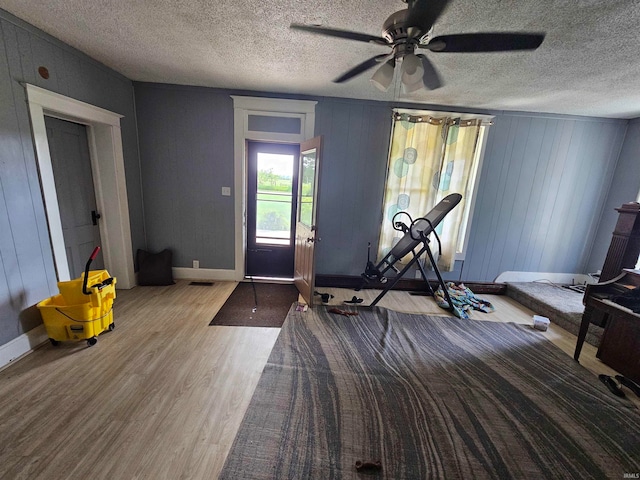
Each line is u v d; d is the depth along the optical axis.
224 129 3.32
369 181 3.57
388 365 2.14
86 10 1.73
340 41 1.98
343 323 2.75
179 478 1.26
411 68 1.50
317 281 3.75
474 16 1.59
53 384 1.76
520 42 1.40
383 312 3.03
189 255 3.64
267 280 3.78
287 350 2.25
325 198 3.60
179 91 3.19
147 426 1.51
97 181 2.90
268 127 3.35
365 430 1.55
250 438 1.46
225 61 2.43
